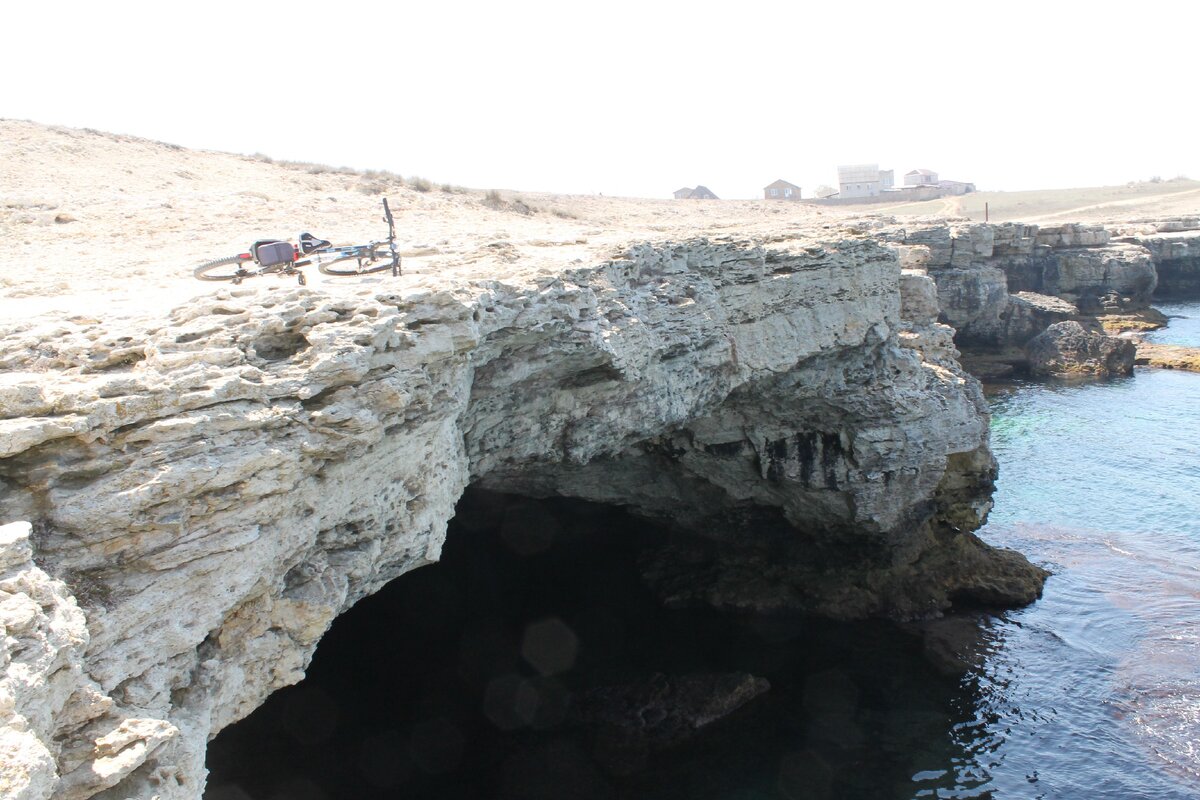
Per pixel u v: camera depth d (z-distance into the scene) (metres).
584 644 28.59
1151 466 45.44
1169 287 103.06
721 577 31.50
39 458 9.62
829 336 27.00
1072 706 24.94
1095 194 178.12
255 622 12.08
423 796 21.59
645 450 29.02
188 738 10.33
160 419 10.35
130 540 10.00
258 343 12.36
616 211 66.12
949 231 71.81
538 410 19.64
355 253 17.92
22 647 7.80
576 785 22.02
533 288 16.59
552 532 34.75
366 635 28.77
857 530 29.98
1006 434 51.91
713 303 23.36
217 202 33.78
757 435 28.75
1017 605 30.52
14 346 11.23
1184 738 23.45
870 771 22.47
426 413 14.13
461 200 48.31
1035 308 75.12
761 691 25.61
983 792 21.73
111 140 44.44
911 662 27.28
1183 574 32.91
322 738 23.64
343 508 13.09
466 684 26.34
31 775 7.00
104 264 20.78
